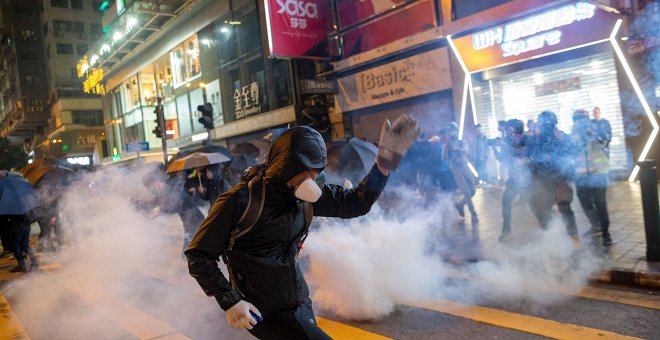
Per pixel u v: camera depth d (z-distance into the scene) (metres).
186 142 27.59
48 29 57.53
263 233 2.35
